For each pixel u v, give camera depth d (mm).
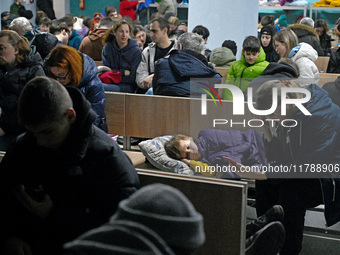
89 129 1998
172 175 2574
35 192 2189
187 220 1067
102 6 15977
